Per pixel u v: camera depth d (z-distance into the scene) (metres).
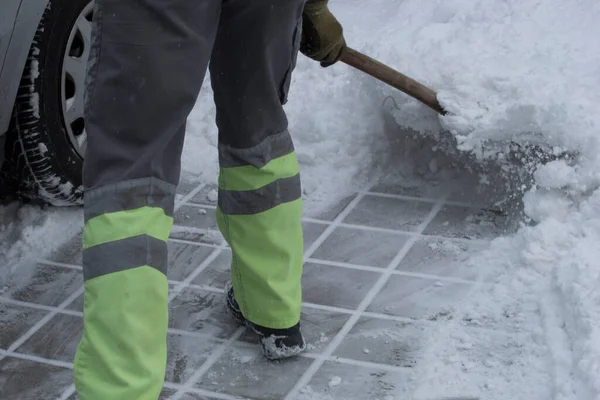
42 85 3.53
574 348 2.76
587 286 2.94
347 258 3.54
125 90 2.18
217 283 3.43
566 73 3.78
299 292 2.97
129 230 2.21
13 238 3.73
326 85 4.28
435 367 2.89
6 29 3.22
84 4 3.68
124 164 2.23
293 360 2.99
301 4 2.53
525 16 4.27
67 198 3.80
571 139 3.46
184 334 3.15
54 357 3.07
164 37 2.17
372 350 3.02
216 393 2.87
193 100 2.29
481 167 3.79
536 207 3.44
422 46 4.15
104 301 2.18
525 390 2.73
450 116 3.64
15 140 3.56
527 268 3.26
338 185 3.99
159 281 2.25
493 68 3.80
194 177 4.15
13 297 3.39
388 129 4.06
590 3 4.33
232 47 2.50
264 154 2.73
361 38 4.55
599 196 3.34
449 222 3.71
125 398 2.19
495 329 3.04
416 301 3.25
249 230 2.83
